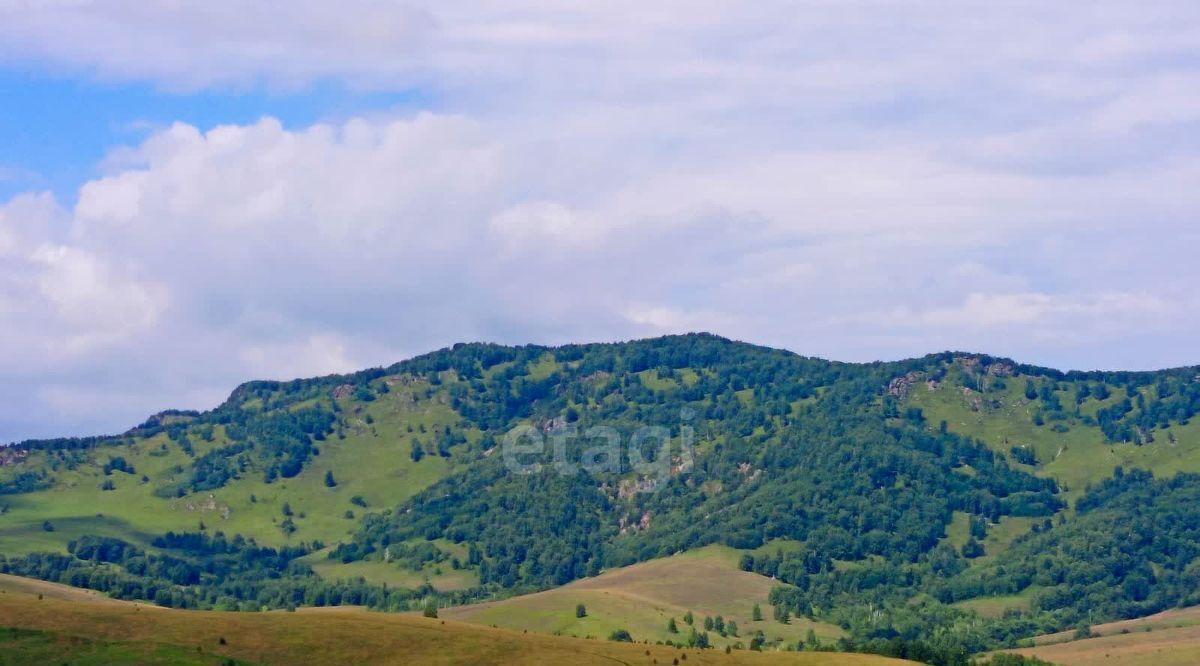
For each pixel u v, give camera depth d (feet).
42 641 593.01
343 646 625.82
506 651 641.40
